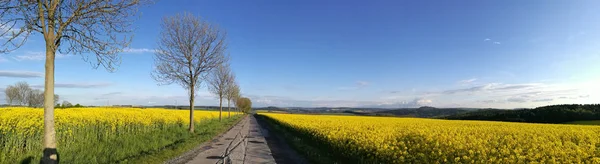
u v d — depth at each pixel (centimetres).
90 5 704
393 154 1020
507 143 1095
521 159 834
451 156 918
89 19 709
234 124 3919
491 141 1133
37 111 1772
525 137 1307
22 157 941
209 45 2275
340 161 1211
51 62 668
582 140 1301
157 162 1045
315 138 1666
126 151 1158
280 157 1267
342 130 1659
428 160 950
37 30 659
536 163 798
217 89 3969
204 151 1363
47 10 659
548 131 1761
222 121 4225
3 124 1123
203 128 2650
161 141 1503
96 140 1413
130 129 1934
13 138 1055
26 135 1135
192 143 1562
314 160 1196
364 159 1142
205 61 2256
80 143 1271
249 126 3588
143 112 2741
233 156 1252
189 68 2225
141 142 1412
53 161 658
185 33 2203
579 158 844
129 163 982
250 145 1655
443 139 1095
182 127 2452
